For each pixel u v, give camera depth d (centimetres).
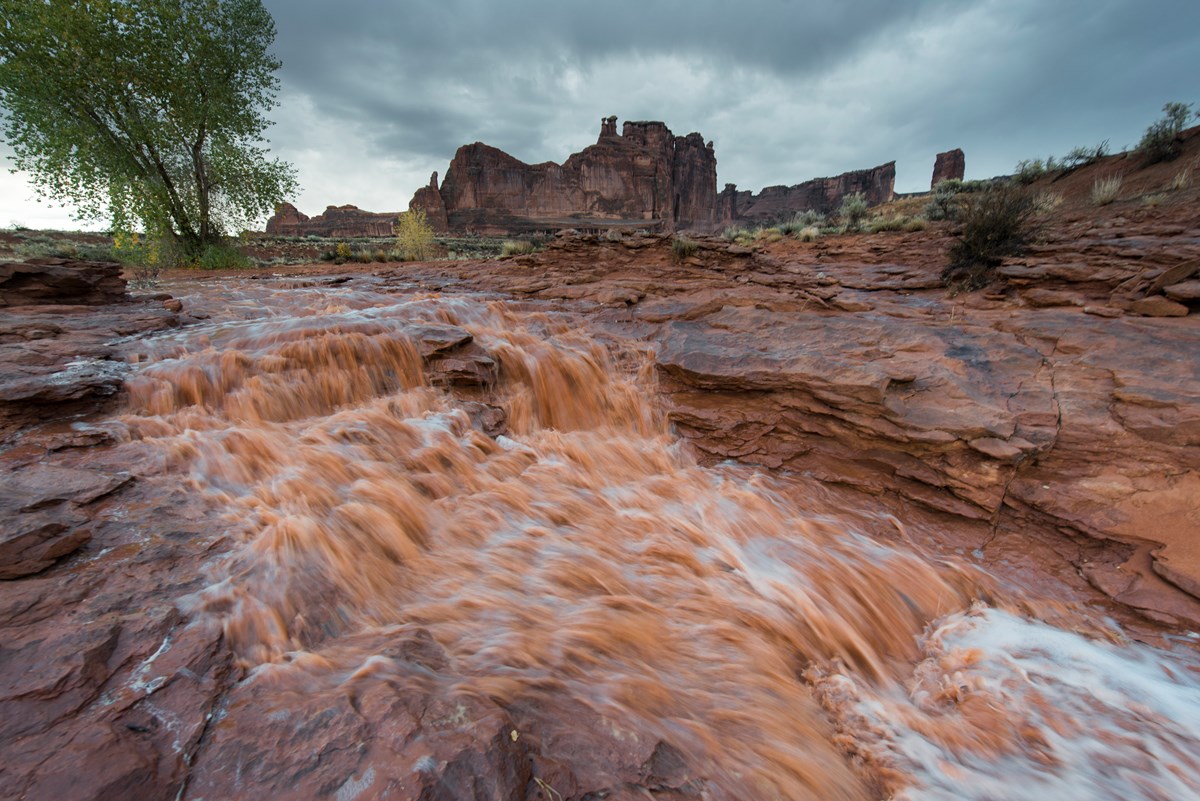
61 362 501
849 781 259
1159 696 322
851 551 468
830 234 2191
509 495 482
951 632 390
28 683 187
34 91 1510
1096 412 516
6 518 276
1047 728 299
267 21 1938
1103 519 443
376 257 2094
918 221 1923
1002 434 498
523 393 673
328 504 379
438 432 540
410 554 366
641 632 325
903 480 542
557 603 340
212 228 1992
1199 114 1828
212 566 284
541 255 1355
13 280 699
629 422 702
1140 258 862
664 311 882
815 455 598
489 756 180
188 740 179
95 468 369
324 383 566
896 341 686
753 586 407
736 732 261
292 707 196
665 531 470
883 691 339
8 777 153
